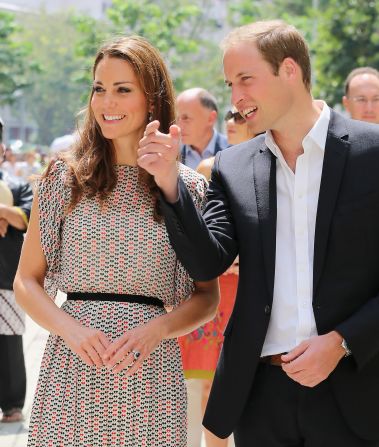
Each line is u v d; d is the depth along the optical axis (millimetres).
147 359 10984
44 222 11281
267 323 10516
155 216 11094
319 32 85500
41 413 11047
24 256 11469
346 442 10461
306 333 10391
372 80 19422
